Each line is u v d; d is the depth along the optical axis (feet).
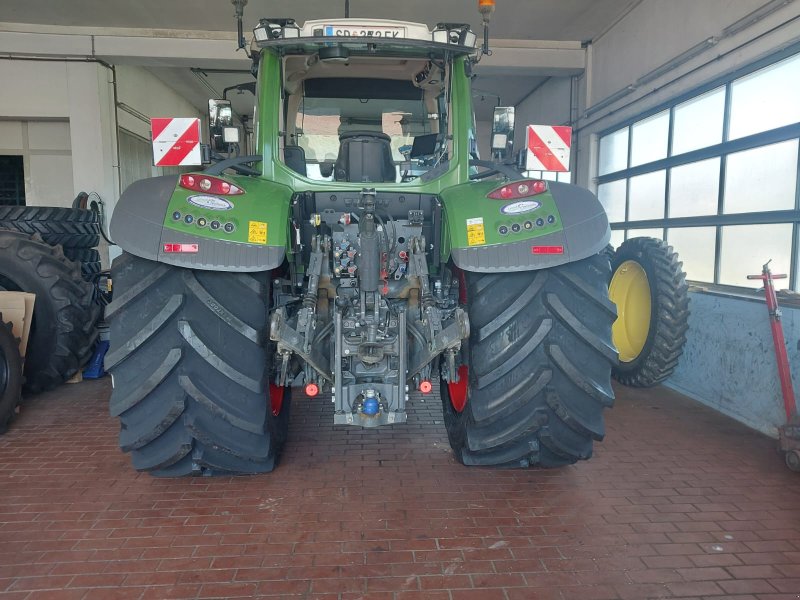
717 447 11.54
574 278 8.55
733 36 14.33
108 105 26.11
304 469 10.30
